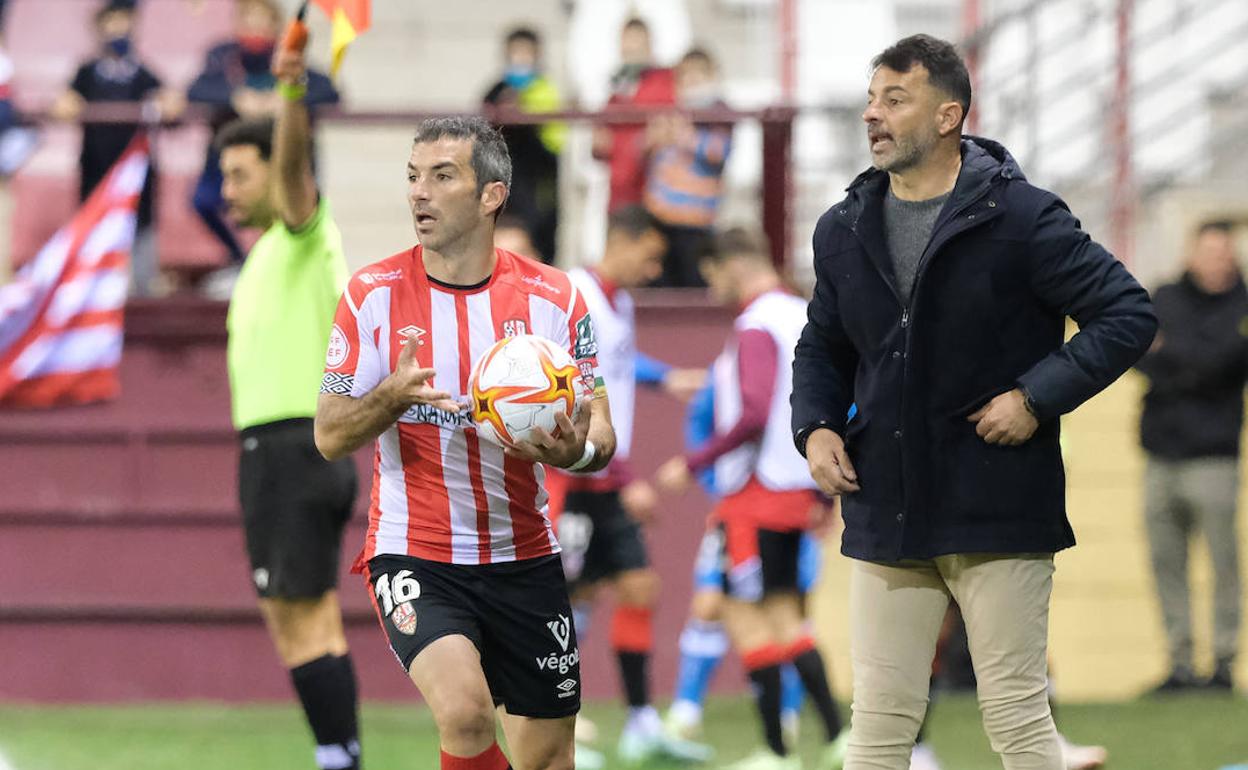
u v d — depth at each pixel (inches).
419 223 513.0
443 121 519.5
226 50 1170.6
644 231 927.0
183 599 1112.8
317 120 1108.5
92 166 1147.3
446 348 518.3
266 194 719.7
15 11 1453.0
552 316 530.9
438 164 510.0
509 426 498.3
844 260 553.0
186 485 1124.5
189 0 1467.8
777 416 878.4
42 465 1123.3
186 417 1126.4
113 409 1127.6
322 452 518.9
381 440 525.7
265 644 1111.6
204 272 1198.9
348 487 721.0
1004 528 532.1
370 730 1013.2
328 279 702.5
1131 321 522.3
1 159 1138.7
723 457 884.0
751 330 879.1
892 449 541.3
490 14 1471.5
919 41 536.4
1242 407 1211.9
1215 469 1204.5
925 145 533.0
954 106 533.3
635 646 955.3
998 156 547.8
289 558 703.1
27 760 905.5
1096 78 1428.4
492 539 524.7
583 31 1470.2
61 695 1107.3
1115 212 1424.7
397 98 1456.7
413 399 490.3
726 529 887.1
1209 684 1226.0
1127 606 1270.9
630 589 949.8
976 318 531.2
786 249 1134.4
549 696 538.3
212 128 1131.9
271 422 705.0
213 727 1018.1
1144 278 1464.1
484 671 538.0
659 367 1039.6
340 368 513.7
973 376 533.6
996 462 532.1
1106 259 528.4
